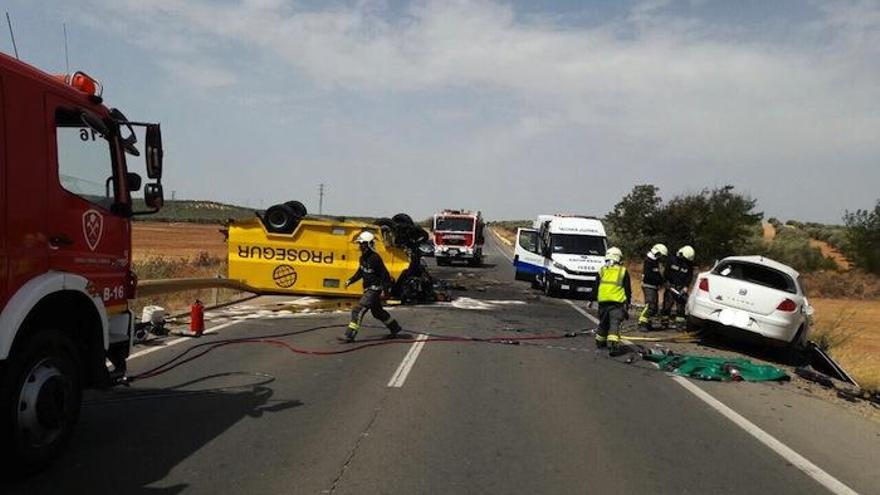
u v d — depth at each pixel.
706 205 34.34
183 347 10.41
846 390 9.41
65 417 5.27
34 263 5.01
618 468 5.60
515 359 10.55
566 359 10.79
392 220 19.42
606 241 22.84
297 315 14.83
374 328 13.30
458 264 40.53
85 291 5.46
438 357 10.39
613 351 11.31
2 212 4.71
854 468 5.93
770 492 5.21
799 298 12.26
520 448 6.03
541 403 7.75
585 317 16.98
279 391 7.84
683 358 10.95
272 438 6.05
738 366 10.46
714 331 13.03
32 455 4.92
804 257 37.25
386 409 7.19
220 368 9.01
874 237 34.16
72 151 5.54
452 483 5.11
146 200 6.34
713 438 6.63
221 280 14.20
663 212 35.50
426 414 7.04
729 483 5.36
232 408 7.02
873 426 7.61
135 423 6.40
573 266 21.47
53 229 5.23
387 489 4.94
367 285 11.74
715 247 33.19
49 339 5.10
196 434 6.11
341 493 4.83
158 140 6.32
